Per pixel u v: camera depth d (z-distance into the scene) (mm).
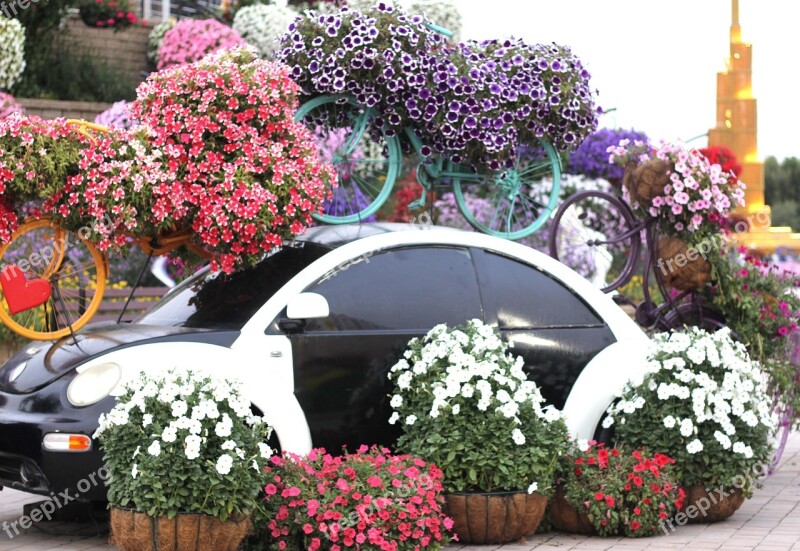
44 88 15727
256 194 5984
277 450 5840
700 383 6309
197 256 6508
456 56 7734
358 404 6098
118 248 5973
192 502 5082
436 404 5801
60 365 5762
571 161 16312
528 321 6617
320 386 5996
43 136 5750
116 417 5129
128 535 5125
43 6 15320
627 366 6676
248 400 5531
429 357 5969
